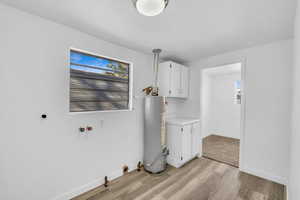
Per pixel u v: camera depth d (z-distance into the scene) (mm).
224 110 4586
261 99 2141
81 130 1751
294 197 1014
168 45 2186
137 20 1498
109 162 2068
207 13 1360
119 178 2139
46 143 1510
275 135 2020
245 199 1679
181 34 1819
